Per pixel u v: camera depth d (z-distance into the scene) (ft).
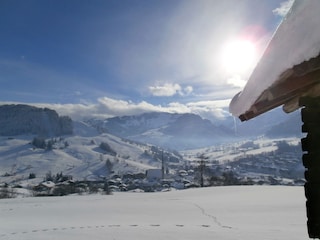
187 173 427.74
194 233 43.04
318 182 11.27
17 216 75.05
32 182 425.28
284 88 9.82
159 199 120.88
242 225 50.62
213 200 102.99
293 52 7.87
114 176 440.86
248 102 10.62
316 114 11.20
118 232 45.47
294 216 60.29
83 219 65.46
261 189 140.15
